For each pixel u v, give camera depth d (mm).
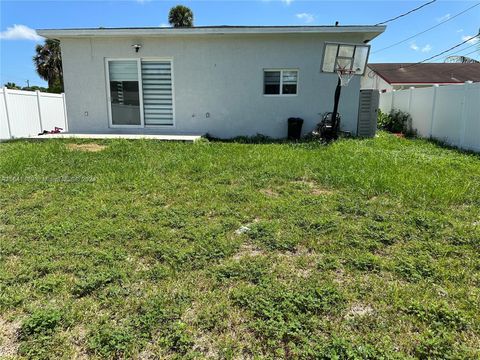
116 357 2207
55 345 2283
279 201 5055
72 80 11648
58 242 3736
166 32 10883
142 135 11109
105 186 5832
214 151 8695
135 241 3768
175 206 4883
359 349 2219
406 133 13453
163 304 2678
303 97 11477
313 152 8531
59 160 7543
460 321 2473
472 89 9477
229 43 11281
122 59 11500
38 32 10945
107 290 2854
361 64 9961
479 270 3219
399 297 2779
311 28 10633
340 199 5113
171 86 11648
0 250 3535
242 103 11586
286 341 2338
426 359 2182
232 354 2219
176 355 2203
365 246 3662
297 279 3043
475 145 9312
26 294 2803
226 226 4168
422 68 24797
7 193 5426
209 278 3072
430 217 4359
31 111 12656
